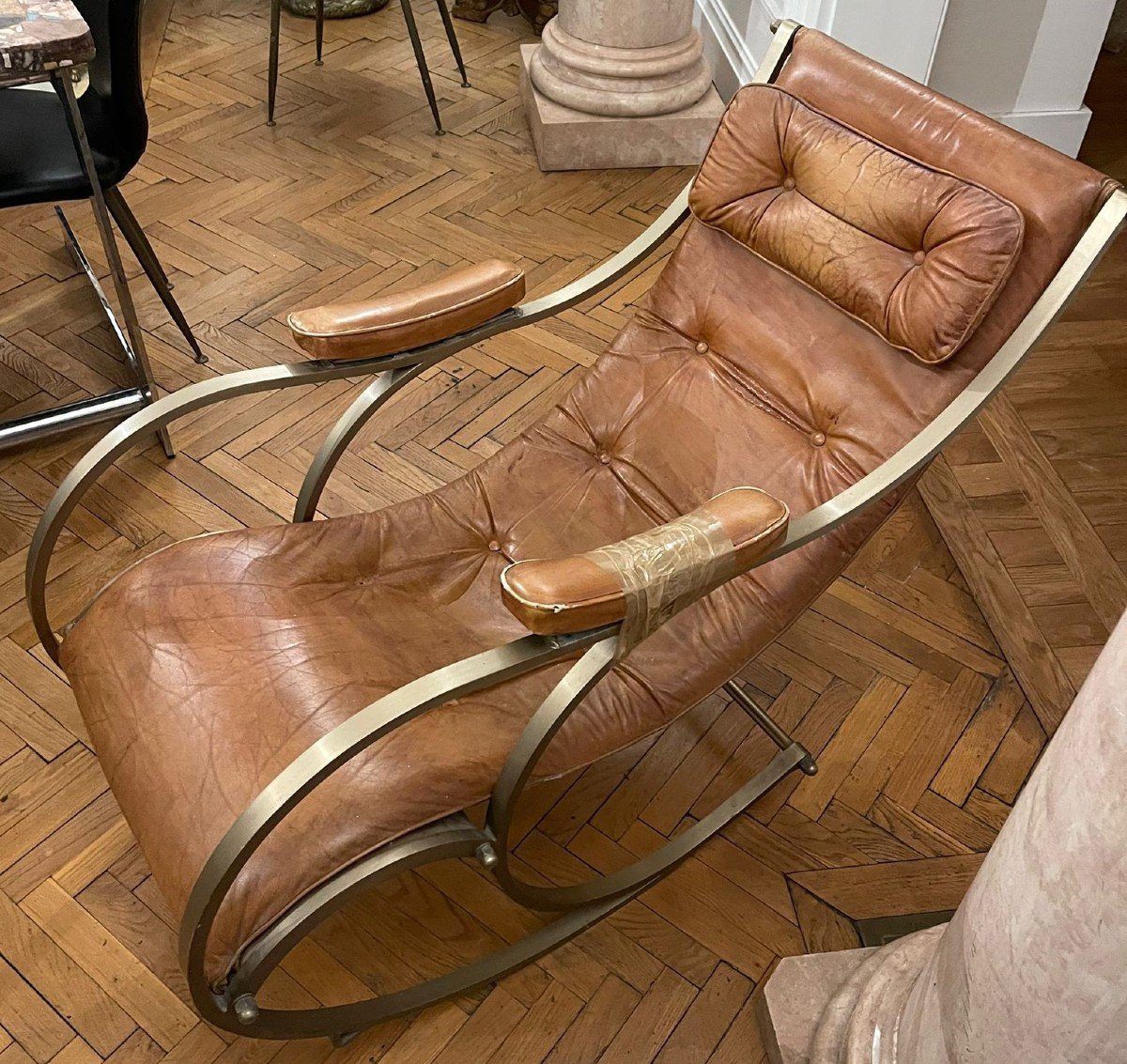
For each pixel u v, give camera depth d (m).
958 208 1.42
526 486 1.72
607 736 1.40
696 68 3.31
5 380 2.43
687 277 1.77
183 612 1.40
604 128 3.21
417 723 1.33
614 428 1.77
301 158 3.25
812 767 1.77
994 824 1.74
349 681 1.36
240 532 1.54
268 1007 1.49
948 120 1.50
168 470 2.25
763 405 1.68
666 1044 1.48
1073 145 3.17
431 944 1.57
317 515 2.16
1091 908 0.96
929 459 1.44
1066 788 0.98
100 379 2.45
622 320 2.70
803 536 1.34
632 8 3.09
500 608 1.58
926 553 2.16
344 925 1.58
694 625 1.51
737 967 1.56
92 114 2.20
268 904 1.15
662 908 1.62
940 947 1.26
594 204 3.13
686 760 1.80
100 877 1.62
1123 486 2.30
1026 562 2.12
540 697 1.43
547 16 3.94
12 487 2.20
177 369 2.48
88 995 1.49
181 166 3.18
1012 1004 1.08
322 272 2.81
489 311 1.61
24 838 1.65
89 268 2.70
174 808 1.22
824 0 2.77
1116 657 0.93
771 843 1.70
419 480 2.25
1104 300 2.81
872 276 1.51
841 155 1.54
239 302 2.70
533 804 1.74
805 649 1.98
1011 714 1.89
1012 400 2.49
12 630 1.93
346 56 3.79
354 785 1.23
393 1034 1.47
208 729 1.27
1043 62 2.98
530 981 1.54
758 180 1.63
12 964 1.52
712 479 1.67
